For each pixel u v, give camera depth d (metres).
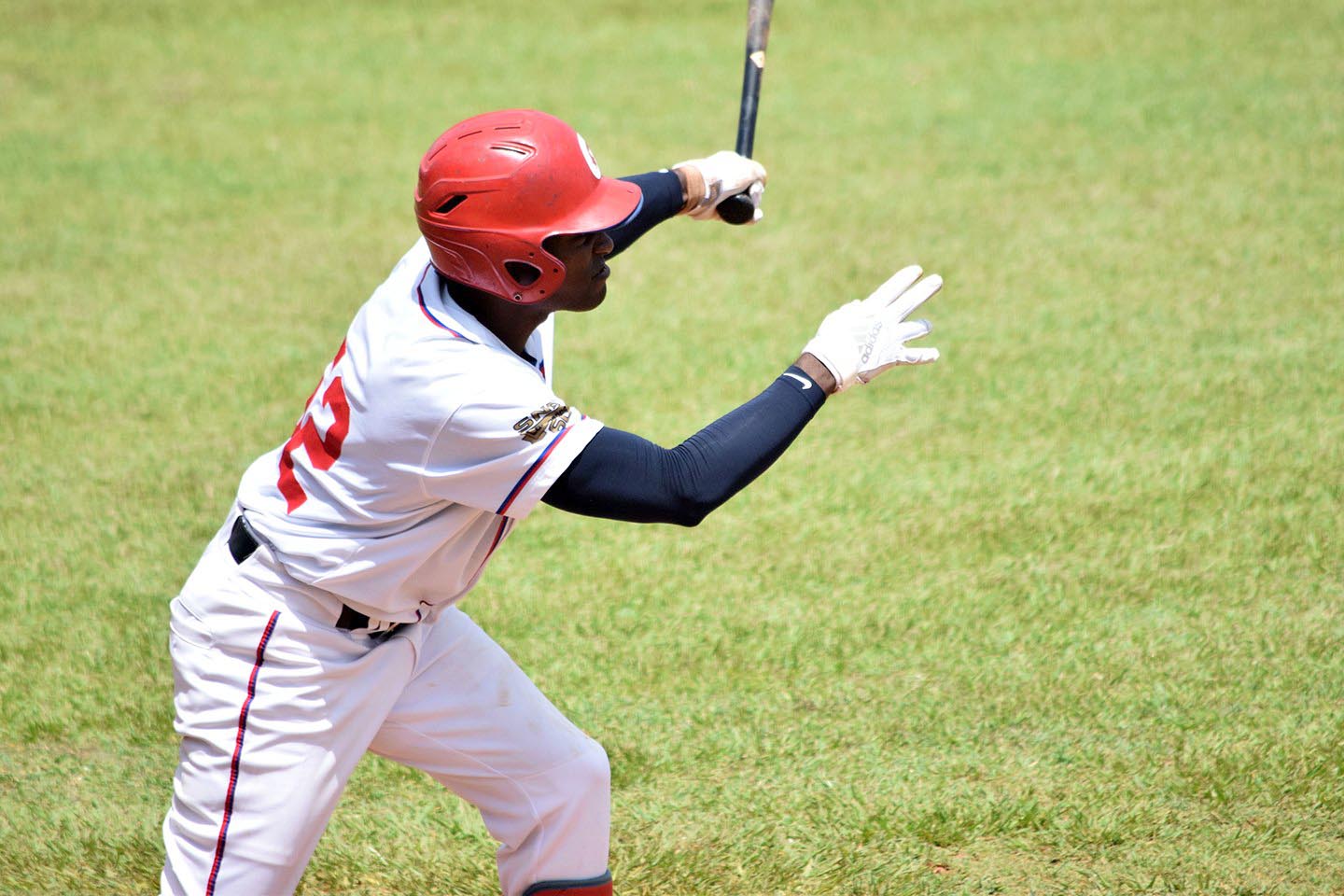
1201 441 20.02
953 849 12.32
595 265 8.91
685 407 22.23
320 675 9.06
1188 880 11.68
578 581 17.34
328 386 8.94
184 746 9.29
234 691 9.03
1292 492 18.31
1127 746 13.58
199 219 32.88
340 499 8.80
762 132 38.16
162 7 55.12
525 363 8.82
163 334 26.11
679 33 49.38
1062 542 17.62
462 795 10.18
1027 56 44.12
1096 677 14.77
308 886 12.10
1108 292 26.00
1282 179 31.53
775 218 31.38
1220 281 26.11
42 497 19.89
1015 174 33.47
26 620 16.61
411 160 37.16
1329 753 13.10
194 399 23.36
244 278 29.05
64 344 25.62
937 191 32.59
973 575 17.03
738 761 13.75
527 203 8.34
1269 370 22.17
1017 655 15.30
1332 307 24.55
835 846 12.37
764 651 15.65
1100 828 12.39
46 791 13.48
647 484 8.55
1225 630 15.41
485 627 16.28
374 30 51.47
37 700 14.96
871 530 18.30
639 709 14.63
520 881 10.16
